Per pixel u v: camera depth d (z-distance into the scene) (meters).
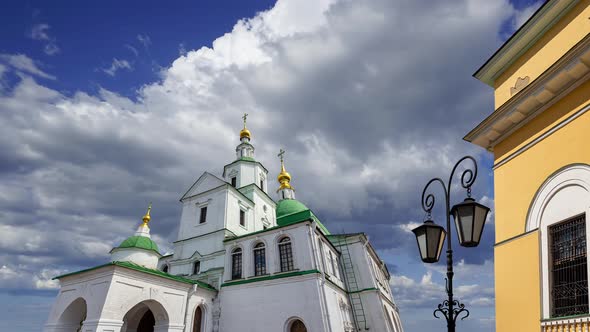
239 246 28.70
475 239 7.54
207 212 32.00
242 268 27.61
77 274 21.84
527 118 9.94
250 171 39.44
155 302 22.33
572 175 8.42
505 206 10.27
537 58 10.34
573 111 8.68
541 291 8.59
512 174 10.23
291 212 37.53
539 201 9.21
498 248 10.16
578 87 8.67
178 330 22.89
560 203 8.64
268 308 25.06
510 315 9.28
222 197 31.73
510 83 11.17
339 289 29.86
